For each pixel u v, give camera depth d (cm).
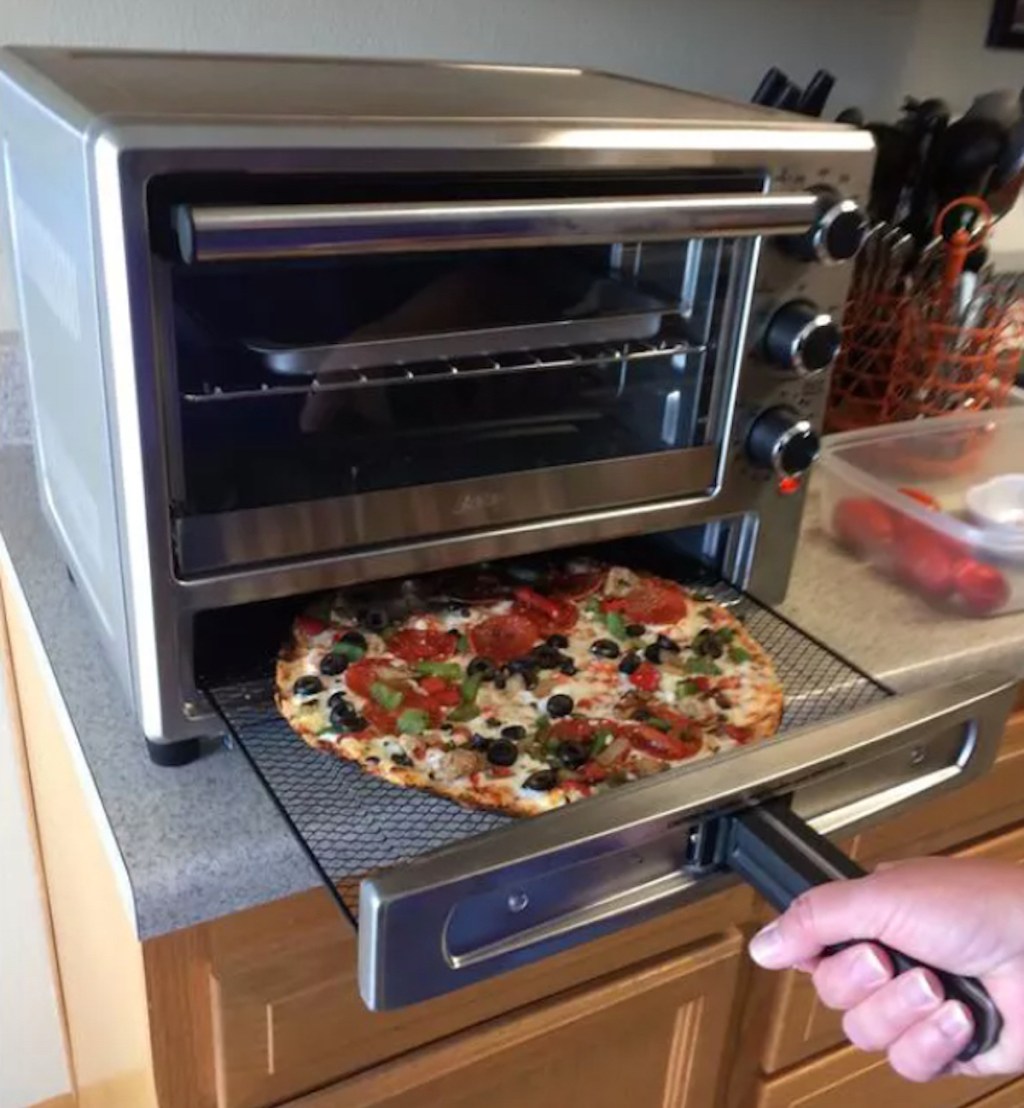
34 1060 152
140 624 68
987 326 125
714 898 94
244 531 68
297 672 75
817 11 137
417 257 69
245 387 66
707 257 78
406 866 58
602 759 71
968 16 148
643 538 98
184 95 68
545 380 77
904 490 114
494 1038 88
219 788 73
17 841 133
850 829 73
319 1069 83
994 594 96
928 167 129
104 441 66
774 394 83
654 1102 103
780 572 93
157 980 73
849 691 81
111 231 58
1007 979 56
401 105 71
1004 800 115
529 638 83
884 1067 122
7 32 101
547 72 99
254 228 57
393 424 73
